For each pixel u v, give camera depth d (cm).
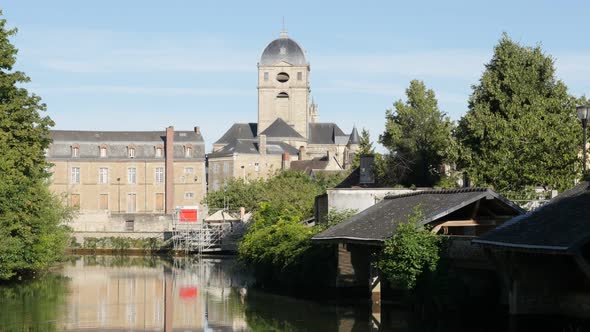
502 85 4978
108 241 8675
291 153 13462
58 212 6038
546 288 2562
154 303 3878
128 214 8994
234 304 3784
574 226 2280
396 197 3622
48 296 4128
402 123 5931
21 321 3244
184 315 3453
